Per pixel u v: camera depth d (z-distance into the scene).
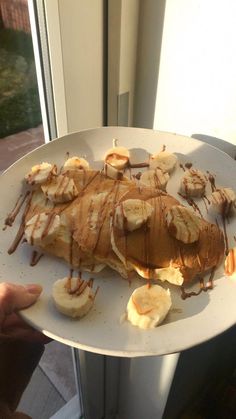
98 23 0.38
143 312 0.27
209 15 0.34
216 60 0.36
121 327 0.27
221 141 0.40
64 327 0.27
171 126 0.44
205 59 0.36
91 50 0.39
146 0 0.38
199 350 0.41
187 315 0.28
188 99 0.40
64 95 0.40
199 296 0.29
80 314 0.28
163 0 0.36
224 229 0.35
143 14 0.39
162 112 0.44
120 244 0.31
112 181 0.37
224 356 0.52
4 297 0.26
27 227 0.32
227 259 0.31
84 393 0.49
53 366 0.57
